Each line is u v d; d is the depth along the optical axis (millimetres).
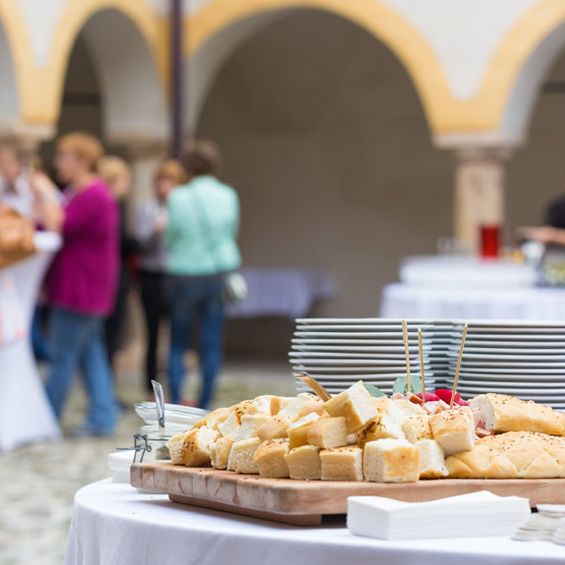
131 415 11516
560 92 18453
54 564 6418
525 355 3789
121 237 11906
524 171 18672
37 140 13883
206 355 10828
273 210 19750
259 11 15938
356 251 19484
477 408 3262
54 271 9953
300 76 19391
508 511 2748
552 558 2541
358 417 2900
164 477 3152
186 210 10531
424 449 2953
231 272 10727
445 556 2572
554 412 3234
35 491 8242
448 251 11844
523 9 14859
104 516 3031
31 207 9875
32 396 9922
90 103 19766
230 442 3115
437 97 15164
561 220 11797
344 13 15531
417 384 3473
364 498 2740
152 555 2873
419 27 15219
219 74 19594
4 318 9555
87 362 10258
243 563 2719
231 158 19797
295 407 3059
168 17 16109
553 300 8891
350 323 3838
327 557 2633
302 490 2775
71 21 14188
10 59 13438
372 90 19297
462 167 15258
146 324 12578
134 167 16312
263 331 19531
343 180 19484
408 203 19297
